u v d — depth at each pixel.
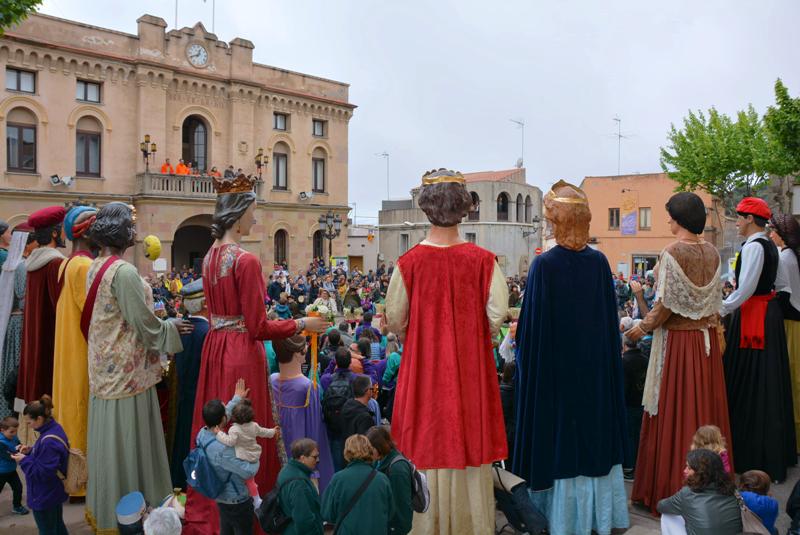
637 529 4.43
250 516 4.12
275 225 31.64
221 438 3.98
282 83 31.86
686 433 4.50
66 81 24.44
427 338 4.05
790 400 5.33
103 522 4.24
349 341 9.88
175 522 3.89
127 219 4.54
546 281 4.30
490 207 42.50
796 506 4.25
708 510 3.67
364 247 43.56
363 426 5.28
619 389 4.52
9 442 5.21
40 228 5.25
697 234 4.64
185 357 5.23
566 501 4.29
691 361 4.55
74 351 4.59
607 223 36.91
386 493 3.82
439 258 4.08
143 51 26.38
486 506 4.08
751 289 4.94
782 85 15.95
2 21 10.76
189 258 31.19
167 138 27.39
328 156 34.12
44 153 23.97
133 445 4.30
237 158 29.64
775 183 22.34
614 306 4.53
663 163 29.81
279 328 4.32
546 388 4.30
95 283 4.33
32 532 4.94
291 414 5.03
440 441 3.97
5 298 5.76
